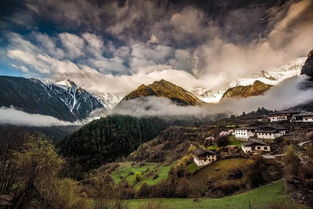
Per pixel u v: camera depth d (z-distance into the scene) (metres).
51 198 43.25
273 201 49.69
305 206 43.34
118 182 115.38
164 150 185.75
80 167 190.62
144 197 86.00
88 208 46.69
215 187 74.19
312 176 51.75
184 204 65.69
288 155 61.59
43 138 47.09
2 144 53.84
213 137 148.50
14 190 48.78
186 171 97.38
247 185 68.12
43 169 43.31
